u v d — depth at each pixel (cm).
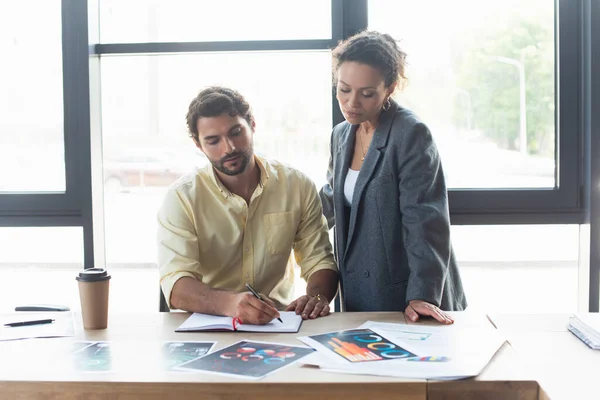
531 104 250
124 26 255
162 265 192
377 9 249
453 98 251
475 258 255
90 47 251
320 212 211
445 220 181
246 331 161
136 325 171
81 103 252
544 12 248
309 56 253
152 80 257
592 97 241
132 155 261
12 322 175
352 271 196
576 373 130
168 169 261
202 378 129
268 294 205
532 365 135
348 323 168
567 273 256
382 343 149
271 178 202
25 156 261
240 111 189
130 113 259
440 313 169
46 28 255
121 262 266
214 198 197
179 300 182
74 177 257
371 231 189
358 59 179
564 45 245
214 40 252
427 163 182
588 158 244
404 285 189
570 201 249
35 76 257
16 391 130
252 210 200
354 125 202
